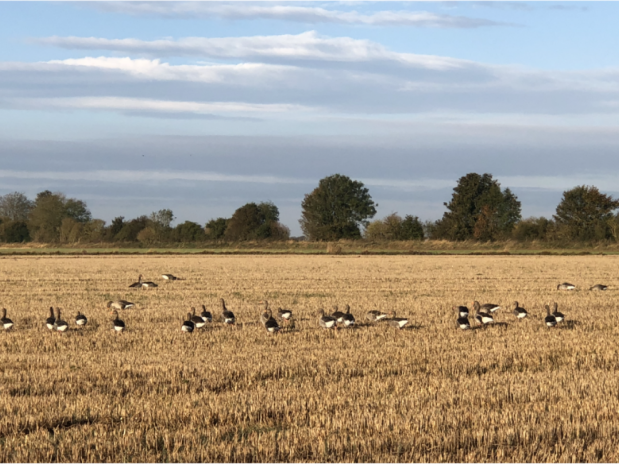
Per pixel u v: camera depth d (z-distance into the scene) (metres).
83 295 34.69
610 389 13.47
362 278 45.81
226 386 14.16
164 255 79.81
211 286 40.00
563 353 17.86
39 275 47.88
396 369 15.64
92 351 18.45
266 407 12.09
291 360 16.58
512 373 15.31
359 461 9.40
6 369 15.76
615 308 28.77
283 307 29.05
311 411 12.04
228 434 10.86
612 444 10.14
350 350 18.12
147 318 25.31
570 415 11.67
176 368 15.44
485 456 9.68
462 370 15.70
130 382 14.20
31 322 24.61
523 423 11.08
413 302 31.08
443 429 10.84
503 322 24.44
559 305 29.97
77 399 12.74
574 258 73.25
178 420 11.50
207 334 21.38
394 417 11.38
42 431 10.80
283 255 80.25
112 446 10.05
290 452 9.75
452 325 23.31
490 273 50.69
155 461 9.45
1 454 9.82
